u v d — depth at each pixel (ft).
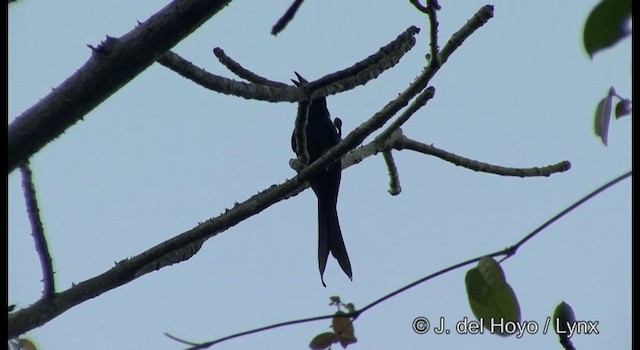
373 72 22.85
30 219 19.39
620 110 14.58
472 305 15.43
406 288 15.99
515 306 15.28
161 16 16.51
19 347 20.31
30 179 19.40
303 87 21.66
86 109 16.49
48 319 19.61
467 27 22.97
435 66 22.26
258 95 20.22
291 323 17.07
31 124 16.29
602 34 11.51
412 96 23.04
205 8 16.46
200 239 22.74
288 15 13.46
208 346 17.29
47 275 19.71
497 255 15.51
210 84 19.04
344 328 20.33
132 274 21.45
